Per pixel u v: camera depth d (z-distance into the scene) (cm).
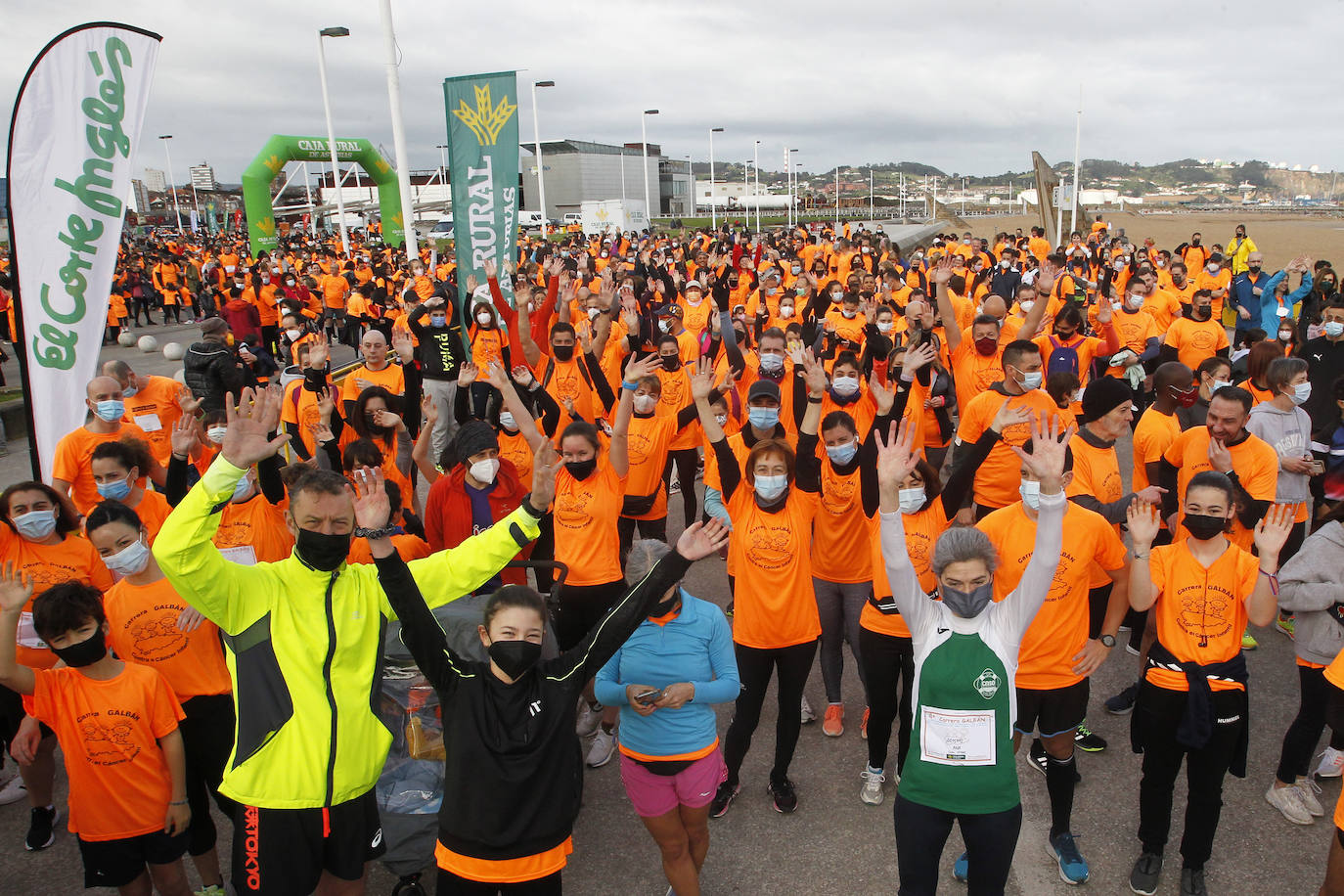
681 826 364
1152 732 380
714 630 371
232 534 451
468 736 287
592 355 776
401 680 423
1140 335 1021
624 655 364
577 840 438
